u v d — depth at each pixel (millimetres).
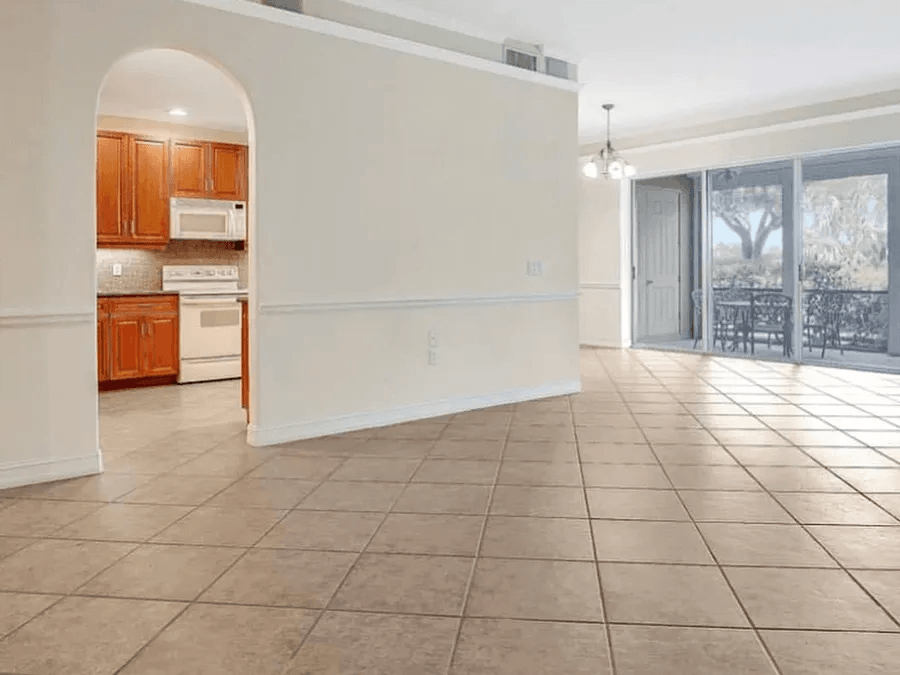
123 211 6887
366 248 4730
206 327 7117
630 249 9406
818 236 7707
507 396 5625
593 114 8125
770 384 6492
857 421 4887
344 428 4680
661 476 3609
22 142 3475
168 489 3475
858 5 5004
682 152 8562
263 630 2088
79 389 3707
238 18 4121
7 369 3504
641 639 2014
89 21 3631
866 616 2135
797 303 7867
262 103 4227
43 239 3553
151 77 5648
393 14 4859
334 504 3230
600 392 6117
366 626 2107
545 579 2422
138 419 5203
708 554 2617
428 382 5129
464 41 5270
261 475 3703
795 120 7570
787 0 4902
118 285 7188
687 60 6164
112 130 6809
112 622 2145
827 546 2680
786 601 2236
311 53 4426
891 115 6930
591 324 9688
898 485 3422
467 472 3725
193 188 7270
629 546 2705
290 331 4422
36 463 3588
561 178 5898
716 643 1985
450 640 2020
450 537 2816
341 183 4590
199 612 2203
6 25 3408
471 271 5324
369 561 2588
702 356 8539
